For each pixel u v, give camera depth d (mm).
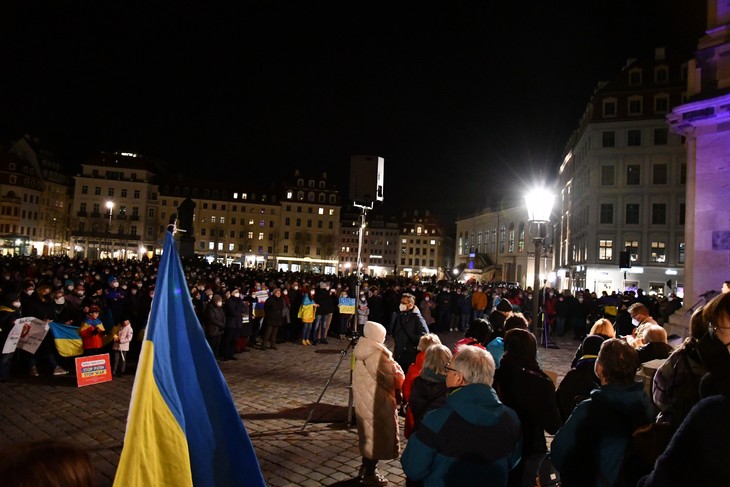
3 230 90125
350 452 7152
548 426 4383
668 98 49062
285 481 6094
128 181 98312
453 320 24797
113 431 7594
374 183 9062
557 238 76938
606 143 50969
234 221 103750
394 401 6262
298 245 105250
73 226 96438
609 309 21078
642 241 49094
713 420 2246
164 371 2775
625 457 3262
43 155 101625
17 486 1434
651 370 6078
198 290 16094
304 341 17562
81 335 11367
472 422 3236
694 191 11727
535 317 10258
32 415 8234
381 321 20609
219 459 2762
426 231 133125
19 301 10875
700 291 11398
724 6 11461
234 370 12516
